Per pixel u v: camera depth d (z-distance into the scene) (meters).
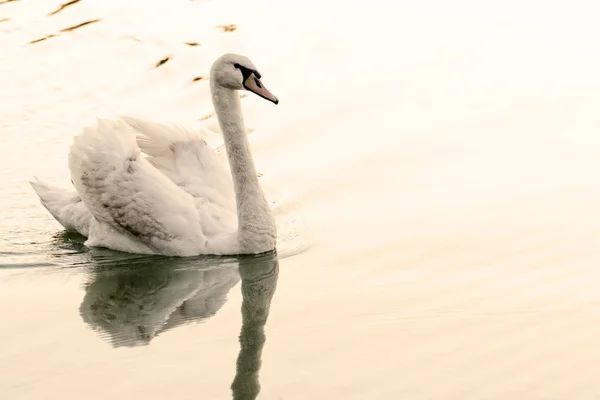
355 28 23.30
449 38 22.61
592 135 18.16
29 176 17.83
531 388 10.96
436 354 11.81
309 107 19.72
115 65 21.83
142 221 14.91
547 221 15.36
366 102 19.81
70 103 20.25
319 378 11.39
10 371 11.77
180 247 14.94
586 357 11.58
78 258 15.22
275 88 20.52
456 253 14.60
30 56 22.20
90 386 11.35
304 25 23.55
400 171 17.38
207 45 22.55
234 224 15.27
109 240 15.47
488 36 22.67
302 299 13.55
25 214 16.81
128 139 15.16
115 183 14.92
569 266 13.95
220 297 13.85
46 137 19.09
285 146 18.39
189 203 15.09
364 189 16.91
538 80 20.44
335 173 17.42
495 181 16.81
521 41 22.34
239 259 14.85
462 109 19.41
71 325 13.03
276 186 17.12
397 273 14.11
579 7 24.17
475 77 20.70
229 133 14.73
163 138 15.59
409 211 16.06
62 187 17.31
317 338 12.41
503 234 15.08
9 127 19.41
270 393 11.09
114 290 14.14
